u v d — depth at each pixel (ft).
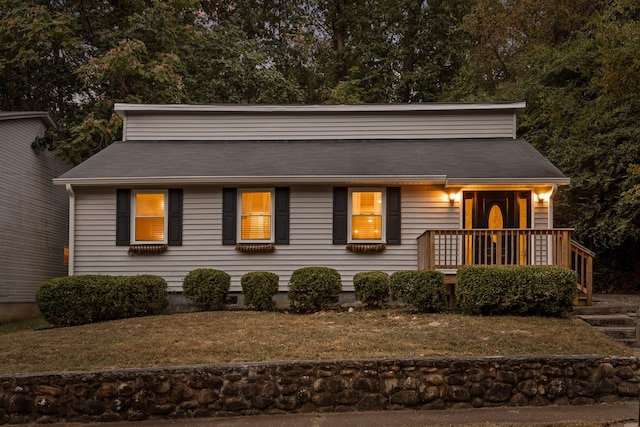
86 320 41.86
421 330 33.63
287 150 52.80
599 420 22.91
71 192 47.14
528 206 46.96
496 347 29.84
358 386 25.99
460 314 38.34
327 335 32.81
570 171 64.49
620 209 59.00
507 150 51.39
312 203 48.01
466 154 50.47
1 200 54.34
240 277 47.73
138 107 55.93
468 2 100.48
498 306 37.70
